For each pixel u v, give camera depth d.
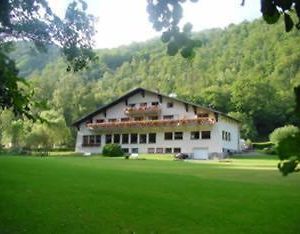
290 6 2.87
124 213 9.71
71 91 99.06
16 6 8.09
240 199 11.42
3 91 6.07
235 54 127.94
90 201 10.73
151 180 14.98
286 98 86.75
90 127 63.56
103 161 31.70
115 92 126.19
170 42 3.76
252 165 30.88
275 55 115.12
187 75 125.69
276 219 9.38
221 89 93.31
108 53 164.50
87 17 9.94
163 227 8.77
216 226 8.85
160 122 57.72
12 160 23.33
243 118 83.94
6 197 10.91
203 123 55.50
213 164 32.19
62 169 18.05
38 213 9.57
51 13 9.02
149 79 134.12
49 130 65.44
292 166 2.29
